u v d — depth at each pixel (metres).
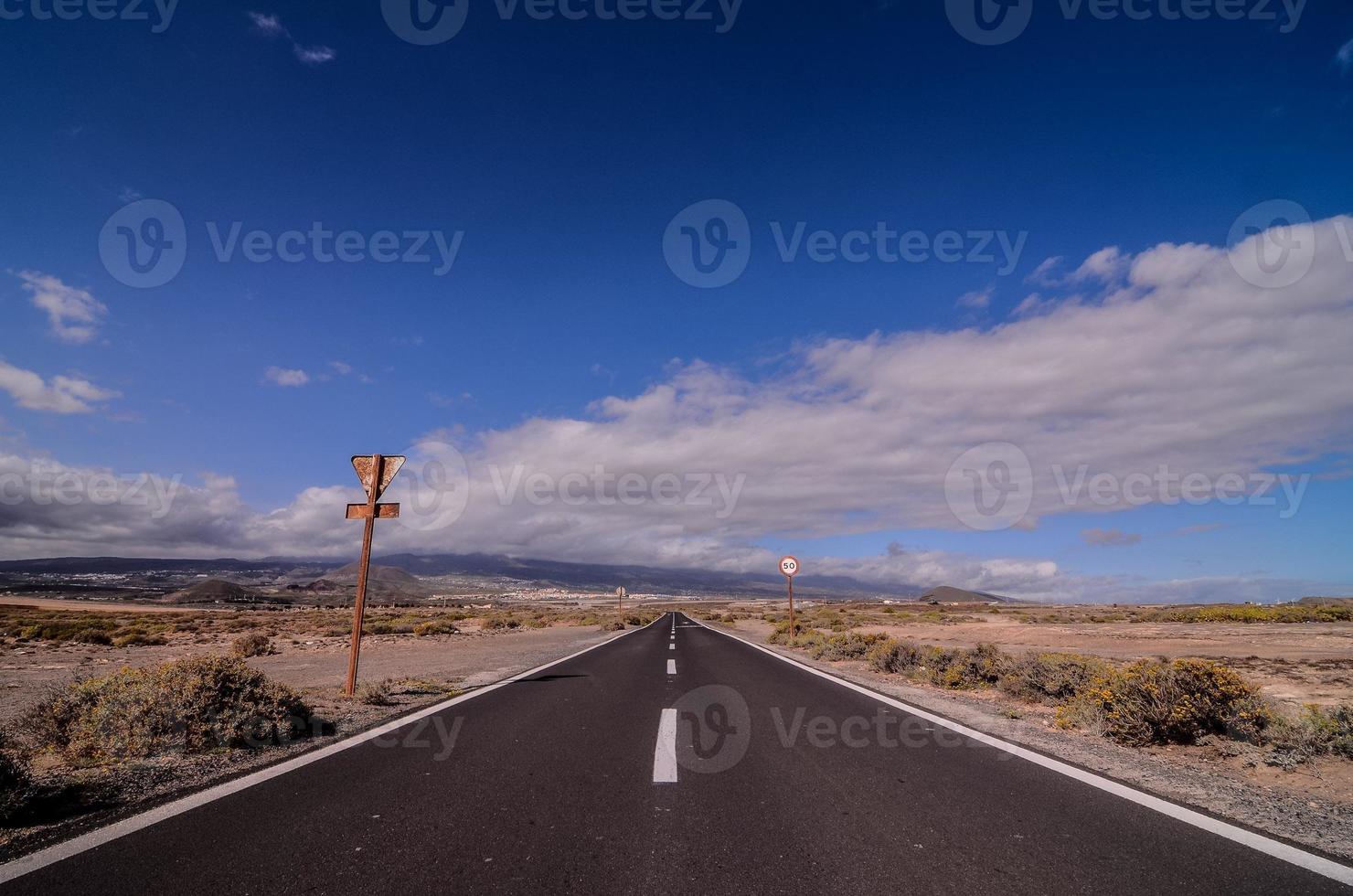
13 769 4.94
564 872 3.92
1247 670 15.38
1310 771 6.88
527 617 64.25
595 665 17.38
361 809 5.11
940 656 14.98
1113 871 3.94
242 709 7.40
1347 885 3.77
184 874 3.87
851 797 5.46
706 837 4.54
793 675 14.71
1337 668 15.27
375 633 38.38
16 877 3.82
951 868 4.00
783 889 3.70
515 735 8.02
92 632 29.89
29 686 14.16
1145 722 7.89
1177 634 27.89
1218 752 7.47
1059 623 40.16
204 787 5.71
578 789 5.70
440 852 4.24
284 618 58.94
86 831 4.59
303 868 3.97
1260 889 3.71
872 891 3.66
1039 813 5.05
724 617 72.88
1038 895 3.62
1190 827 4.74
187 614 63.53
